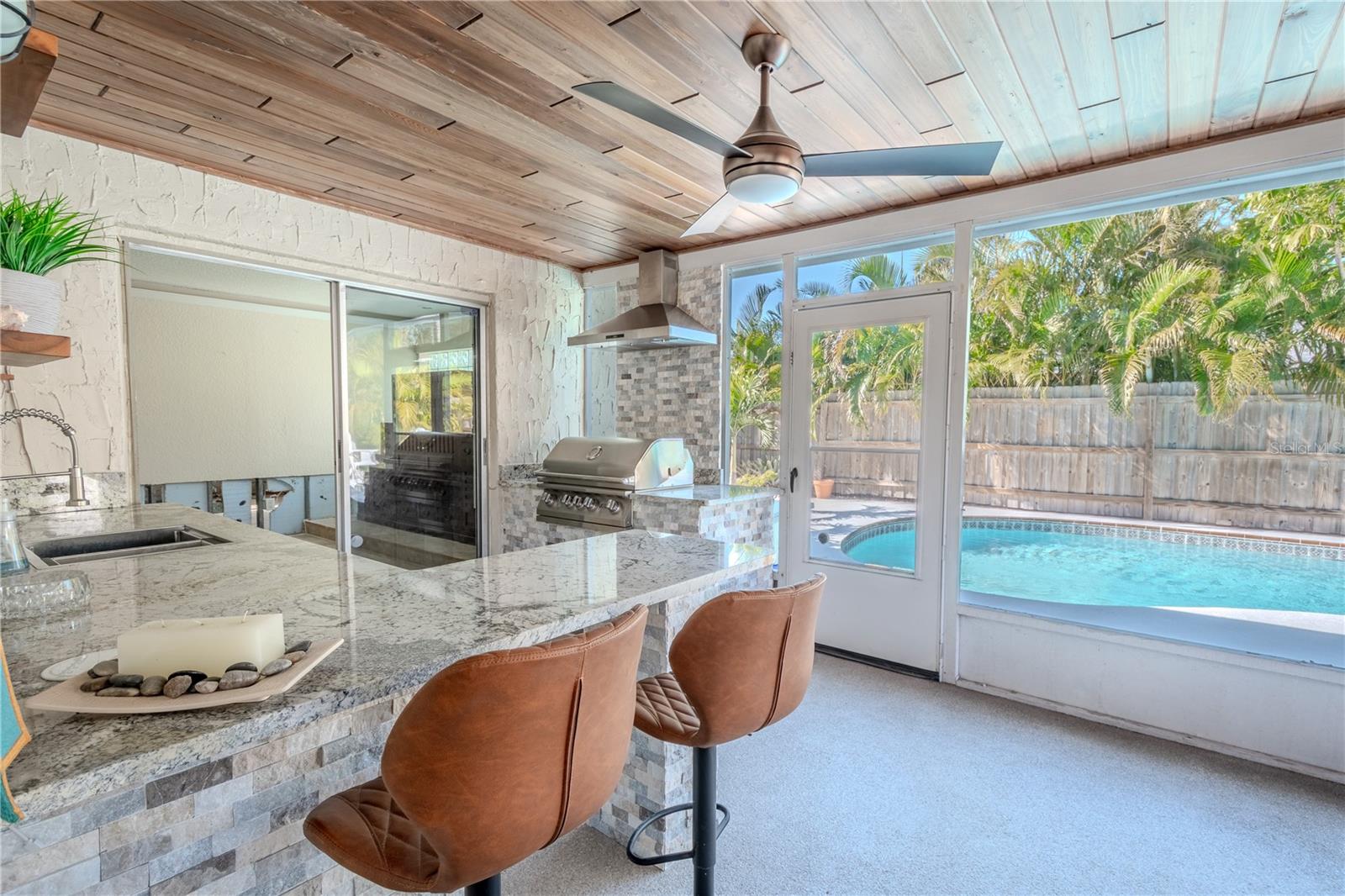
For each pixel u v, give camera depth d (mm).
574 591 1374
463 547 4121
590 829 2004
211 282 3053
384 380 3697
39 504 2416
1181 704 2529
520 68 1946
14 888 899
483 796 858
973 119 2270
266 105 2201
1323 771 2266
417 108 2219
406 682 918
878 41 1777
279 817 1185
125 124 2387
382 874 904
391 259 3535
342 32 1763
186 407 3004
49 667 930
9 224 1494
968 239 3049
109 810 986
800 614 1384
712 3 1605
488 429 4188
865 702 2924
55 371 2459
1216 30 1727
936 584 3176
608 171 2789
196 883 1083
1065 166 2707
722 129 2326
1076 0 1599
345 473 3535
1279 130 2295
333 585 1435
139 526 2188
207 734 727
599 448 3773
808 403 3656
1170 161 2506
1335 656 2377
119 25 1731
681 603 1889
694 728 1371
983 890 1733
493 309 4113
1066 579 3615
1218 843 1928
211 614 1209
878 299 3371
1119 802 2139
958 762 2391
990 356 4477
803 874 1791
